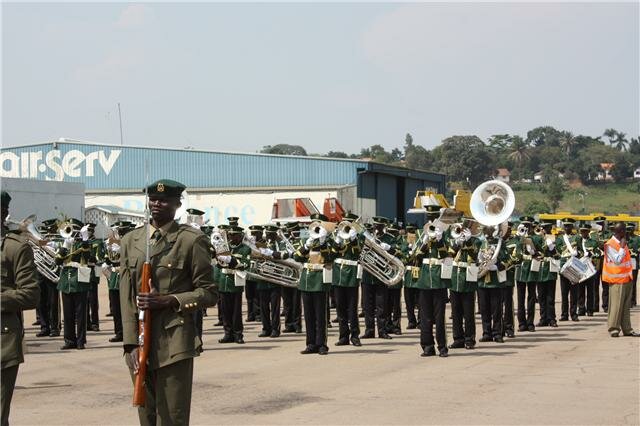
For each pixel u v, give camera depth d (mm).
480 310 16859
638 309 24391
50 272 17766
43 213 37031
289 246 18734
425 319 14547
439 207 14672
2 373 7152
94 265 16984
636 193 133750
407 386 11523
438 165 135875
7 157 53781
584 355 14523
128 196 51781
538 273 19109
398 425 9156
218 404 10375
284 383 11844
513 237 18094
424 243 14500
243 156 51875
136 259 6863
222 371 13016
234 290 16703
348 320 16234
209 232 19047
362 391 11172
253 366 13547
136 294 6895
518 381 11852
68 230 16156
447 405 10203
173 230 6949
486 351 15227
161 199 6926
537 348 15617
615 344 16125
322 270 14953
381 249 16281
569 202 126312
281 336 18422
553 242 19734
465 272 15281
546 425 9117
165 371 6715
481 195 15875
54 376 12789
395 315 19047
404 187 58781
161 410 6730
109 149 52438
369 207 53031
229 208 50906
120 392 11375
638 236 25375
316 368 13266
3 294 7086
